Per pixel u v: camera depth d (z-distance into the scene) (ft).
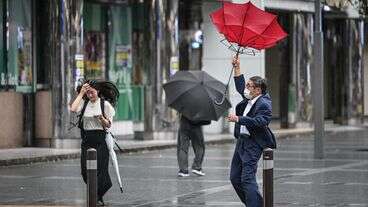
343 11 206.90
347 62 215.31
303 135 186.91
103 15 161.27
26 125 141.49
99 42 160.04
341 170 112.98
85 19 156.46
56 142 140.26
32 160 124.36
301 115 196.85
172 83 106.52
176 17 158.92
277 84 197.77
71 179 103.81
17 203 83.10
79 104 80.94
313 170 112.98
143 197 87.76
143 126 164.76
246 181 69.05
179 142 106.52
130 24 167.63
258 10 69.51
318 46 130.11
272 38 69.56
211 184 98.43
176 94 105.50
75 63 140.26
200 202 83.56
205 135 170.19
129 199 86.17
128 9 167.12
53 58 140.87
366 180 101.35
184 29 175.52
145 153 141.28
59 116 140.15
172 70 157.99
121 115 165.27
